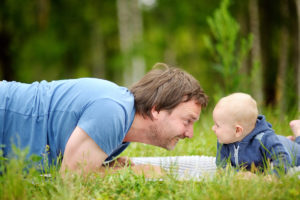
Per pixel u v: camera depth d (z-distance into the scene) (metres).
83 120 3.09
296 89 11.50
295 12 12.92
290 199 2.72
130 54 18.75
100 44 21.30
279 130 5.18
